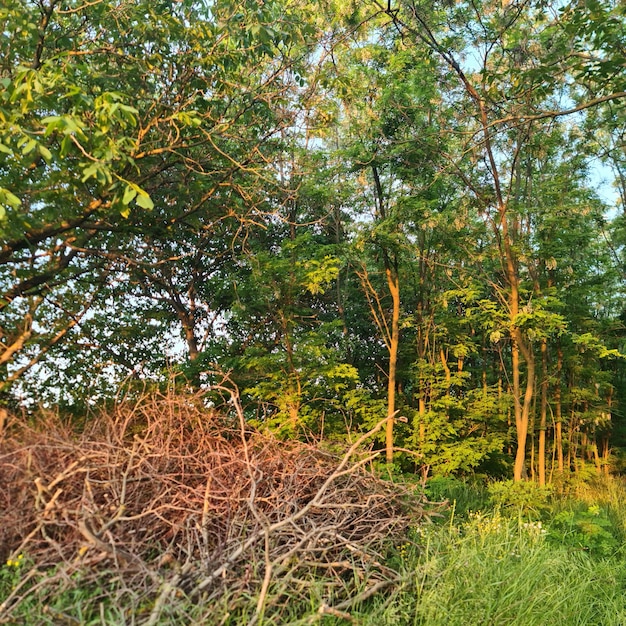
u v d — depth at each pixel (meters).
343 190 12.30
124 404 5.09
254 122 8.76
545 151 11.20
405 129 11.41
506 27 8.84
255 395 10.80
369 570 3.87
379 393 14.05
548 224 10.43
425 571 3.93
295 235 14.05
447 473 11.05
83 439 4.20
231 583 3.21
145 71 7.68
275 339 12.98
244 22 7.62
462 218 10.37
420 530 4.61
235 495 3.79
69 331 10.87
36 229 7.01
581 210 10.30
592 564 5.45
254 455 4.35
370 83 11.03
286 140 10.52
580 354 12.90
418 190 11.58
